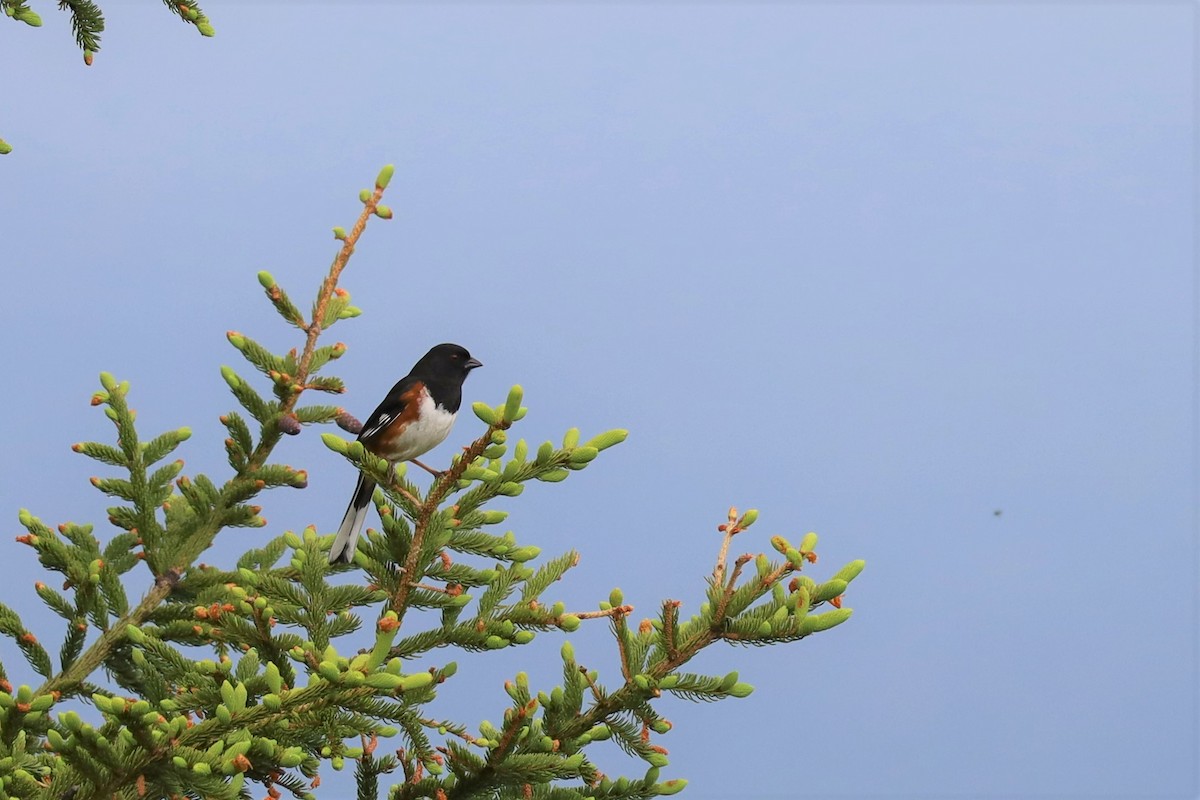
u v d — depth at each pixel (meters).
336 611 11.28
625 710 9.44
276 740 8.28
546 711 9.65
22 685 9.05
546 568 10.23
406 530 9.98
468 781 9.61
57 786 8.52
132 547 13.05
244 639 9.68
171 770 7.58
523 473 9.05
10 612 11.84
